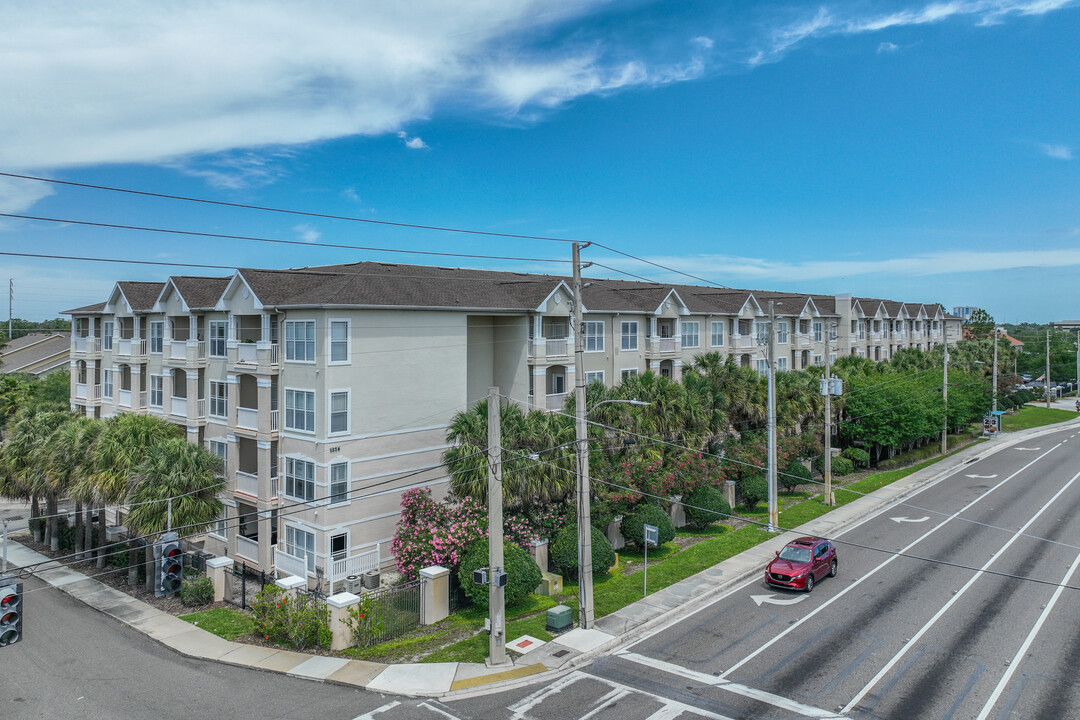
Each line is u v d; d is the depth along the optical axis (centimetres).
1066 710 1680
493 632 1997
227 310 3247
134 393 3991
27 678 2017
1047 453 5738
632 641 2166
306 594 2311
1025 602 2434
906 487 4450
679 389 3497
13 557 3494
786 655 2023
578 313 2258
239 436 3238
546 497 2788
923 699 1744
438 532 2559
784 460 4219
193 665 2089
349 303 2823
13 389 5300
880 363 6125
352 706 1767
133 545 3206
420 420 3138
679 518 3612
